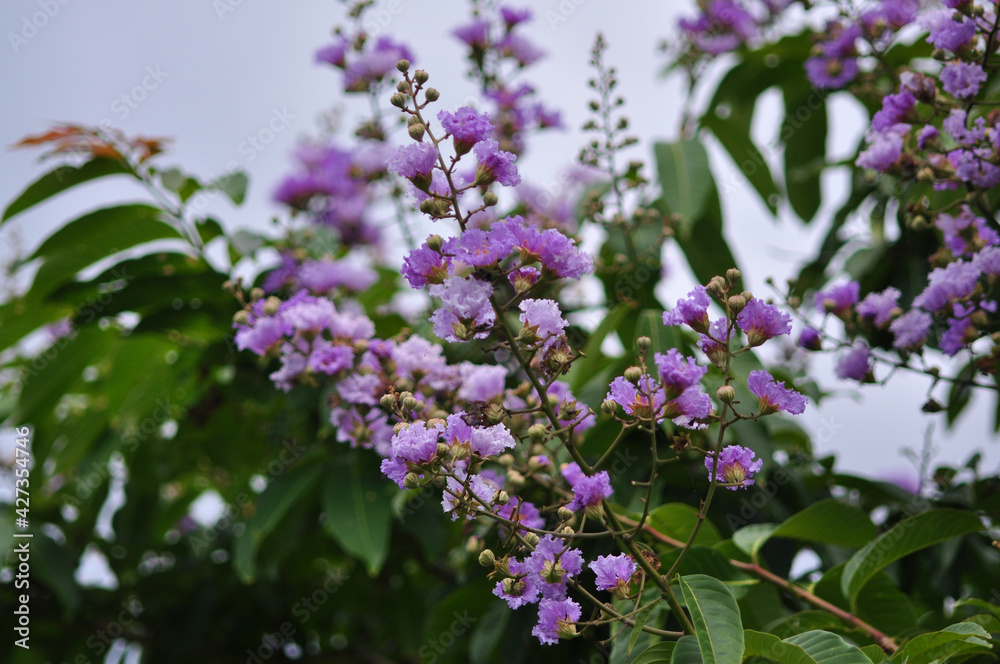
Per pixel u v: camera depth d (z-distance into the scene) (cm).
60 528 260
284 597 241
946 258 159
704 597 133
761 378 133
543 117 196
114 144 205
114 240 212
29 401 225
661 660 137
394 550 227
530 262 133
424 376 151
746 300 133
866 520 162
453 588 204
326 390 186
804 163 255
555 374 135
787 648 134
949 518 153
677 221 189
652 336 173
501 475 155
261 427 236
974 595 186
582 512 142
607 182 211
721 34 236
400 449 133
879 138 159
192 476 276
